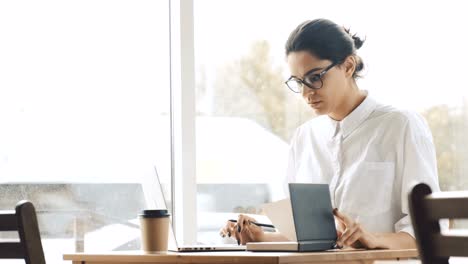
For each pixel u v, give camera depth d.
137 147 3.17
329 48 2.41
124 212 3.12
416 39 3.43
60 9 3.10
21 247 1.63
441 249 1.13
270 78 3.35
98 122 3.12
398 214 2.45
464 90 3.44
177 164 3.21
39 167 3.02
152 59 3.23
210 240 3.22
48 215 3.01
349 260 1.83
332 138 2.57
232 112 3.30
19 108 3.01
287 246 1.91
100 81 3.14
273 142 3.33
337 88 2.46
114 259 1.96
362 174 2.46
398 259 1.93
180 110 3.19
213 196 3.24
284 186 2.74
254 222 2.27
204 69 3.28
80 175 3.07
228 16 3.32
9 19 3.02
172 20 3.26
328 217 2.01
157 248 2.02
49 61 3.07
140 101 3.19
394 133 2.45
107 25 3.17
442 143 3.41
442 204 1.12
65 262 3.01
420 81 3.41
